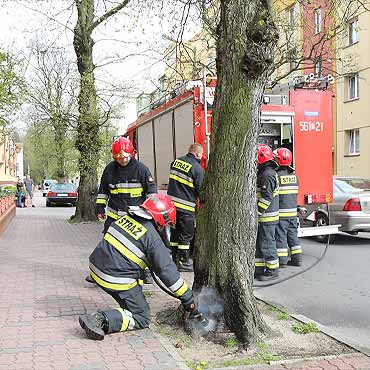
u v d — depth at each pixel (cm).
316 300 688
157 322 538
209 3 894
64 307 600
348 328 569
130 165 692
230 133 505
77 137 1772
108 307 600
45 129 2150
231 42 502
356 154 2447
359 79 2384
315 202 1015
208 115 919
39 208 2878
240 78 496
